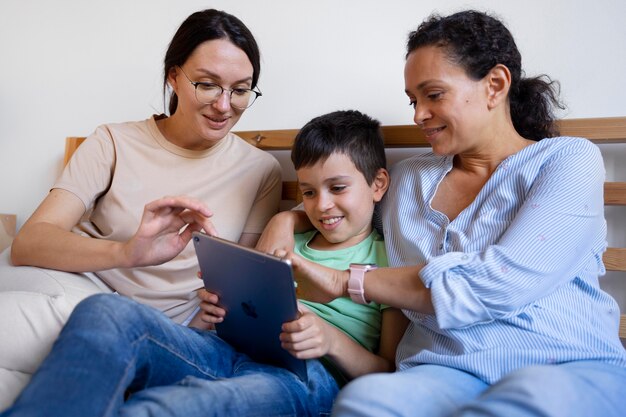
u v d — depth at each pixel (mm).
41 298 861
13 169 1781
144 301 1116
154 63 1610
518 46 1199
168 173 1164
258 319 813
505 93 891
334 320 979
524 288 736
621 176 1112
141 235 896
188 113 1090
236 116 1125
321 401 828
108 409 574
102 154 1155
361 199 1011
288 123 1436
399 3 1308
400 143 1201
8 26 1794
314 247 1078
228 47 1050
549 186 794
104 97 1673
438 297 740
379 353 979
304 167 1011
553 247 748
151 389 646
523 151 865
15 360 816
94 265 956
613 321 847
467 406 552
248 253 733
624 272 1115
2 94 1790
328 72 1387
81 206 1113
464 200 924
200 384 665
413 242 925
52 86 1736
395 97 1312
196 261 1141
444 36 865
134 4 1636
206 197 1167
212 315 877
